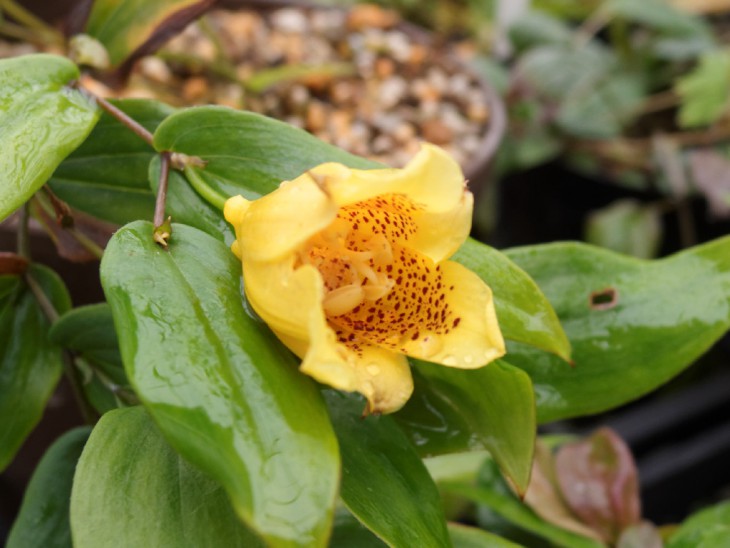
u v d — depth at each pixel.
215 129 0.21
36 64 0.21
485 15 0.56
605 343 0.23
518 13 0.55
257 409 0.17
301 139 0.21
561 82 0.50
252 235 0.17
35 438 0.32
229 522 0.19
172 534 0.18
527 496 0.27
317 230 0.17
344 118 0.40
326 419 0.17
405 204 0.18
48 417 0.31
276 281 0.17
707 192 0.46
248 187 0.21
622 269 0.23
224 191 0.21
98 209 0.23
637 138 0.52
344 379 0.16
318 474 0.17
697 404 0.44
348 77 0.42
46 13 0.41
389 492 0.20
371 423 0.21
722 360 0.48
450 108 0.41
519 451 0.20
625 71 0.52
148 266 0.18
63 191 0.23
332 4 0.50
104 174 0.23
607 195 0.51
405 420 0.22
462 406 0.21
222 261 0.19
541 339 0.20
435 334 0.18
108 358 0.23
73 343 0.23
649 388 0.23
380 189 0.17
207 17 0.43
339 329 0.18
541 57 0.50
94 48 0.25
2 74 0.21
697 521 0.27
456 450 0.22
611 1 0.52
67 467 0.23
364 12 0.46
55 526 0.22
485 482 0.28
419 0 0.56
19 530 0.22
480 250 0.21
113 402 0.23
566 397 0.23
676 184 0.47
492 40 0.56
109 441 0.19
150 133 0.21
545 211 0.52
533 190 0.52
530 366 0.23
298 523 0.16
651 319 0.23
